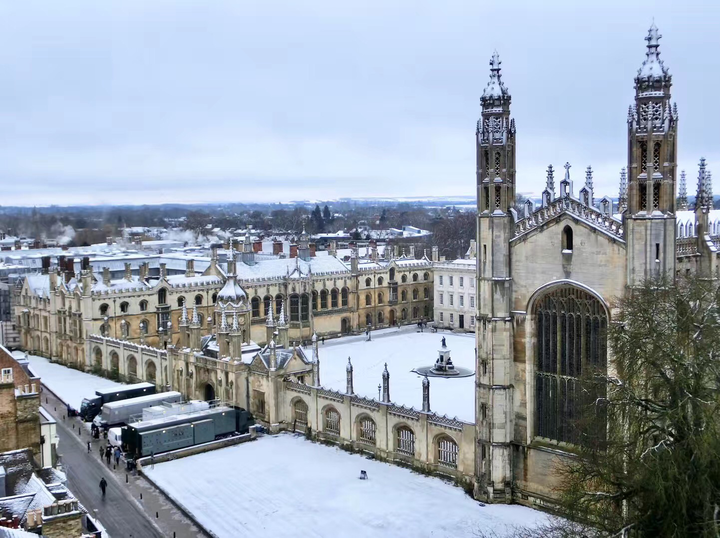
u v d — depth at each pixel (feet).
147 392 357.61
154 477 263.90
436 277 606.96
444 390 371.15
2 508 152.25
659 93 190.29
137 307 463.01
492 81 223.30
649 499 137.80
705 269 220.23
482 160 225.56
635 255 194.49
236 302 390.63
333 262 573.74
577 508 152.66
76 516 145.59
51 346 483.10
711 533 122.83
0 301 597.52
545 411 222.07
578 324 212.64
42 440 233.14
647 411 156.04
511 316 225.15
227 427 308.40
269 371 314.35
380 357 469.16
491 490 228.22
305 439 303.68
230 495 245.04
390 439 269.03
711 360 142.10
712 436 131.75
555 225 213.66
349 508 229.04
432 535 207.41
